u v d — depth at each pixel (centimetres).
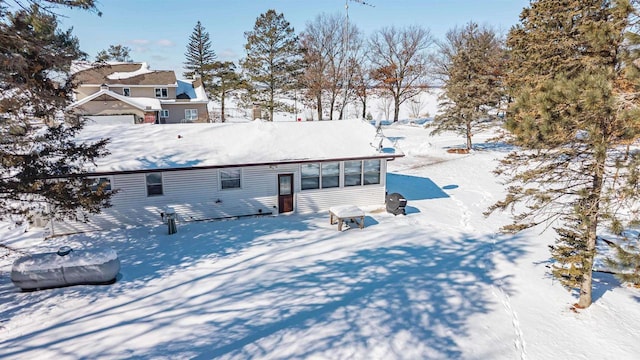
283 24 3859
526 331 802
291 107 4006
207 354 705
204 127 1745
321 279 1026
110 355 702
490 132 3575
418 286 994
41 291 950
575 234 904
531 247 1255
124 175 1382
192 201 1484
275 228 1436
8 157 931
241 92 4622
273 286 984
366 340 753
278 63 3941
